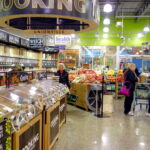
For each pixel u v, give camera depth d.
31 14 3.68
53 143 3.69
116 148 3.75
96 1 4.37
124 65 14.88
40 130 2.94
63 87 5.09
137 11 15.06
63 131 4.68
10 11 3.75
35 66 12.74
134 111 6.88
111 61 16.31
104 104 6.65
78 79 7.65
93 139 4.19
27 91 3.30
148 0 12.27
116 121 5.62
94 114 6.43
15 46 10.20
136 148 3.77
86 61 16.41
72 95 7.93
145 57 15.24
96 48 16.39
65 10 3.75
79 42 16.30
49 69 13.75
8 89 3.16
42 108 2.97
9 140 1.97
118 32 16.00
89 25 4.62
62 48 12.73
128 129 4.90
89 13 4.02
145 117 6.11
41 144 3.06
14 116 2.10
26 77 4.63
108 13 15.63
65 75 6.74
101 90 6.63
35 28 4.96
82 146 3.81
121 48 16.28
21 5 3.67
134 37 15.96
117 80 9.52
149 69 14.93
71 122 5.46
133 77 6.34
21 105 2.45
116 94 9.59
